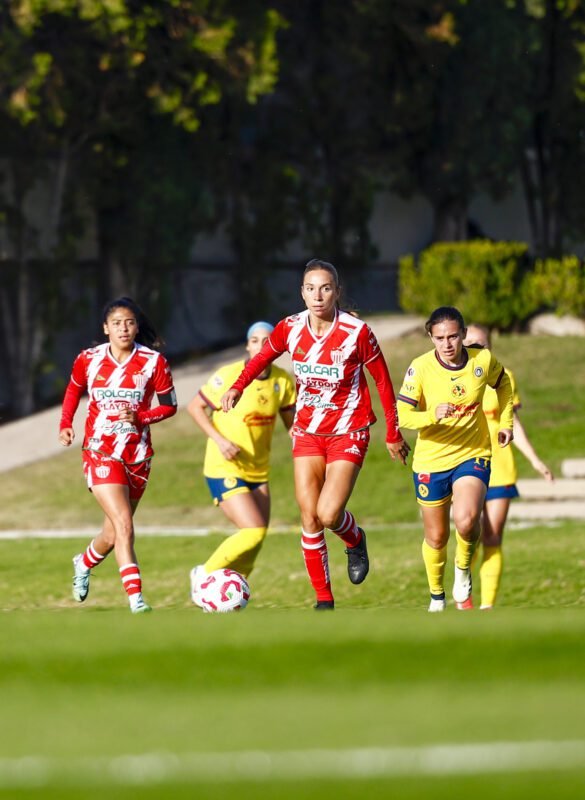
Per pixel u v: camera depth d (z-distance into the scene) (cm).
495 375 3441
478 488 3453
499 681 1853
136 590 3325
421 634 2158
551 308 10288
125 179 10094
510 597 4375
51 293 9894
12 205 9750
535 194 12388
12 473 8131
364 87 11106
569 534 5653
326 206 11556
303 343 3212
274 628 2247
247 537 3862
